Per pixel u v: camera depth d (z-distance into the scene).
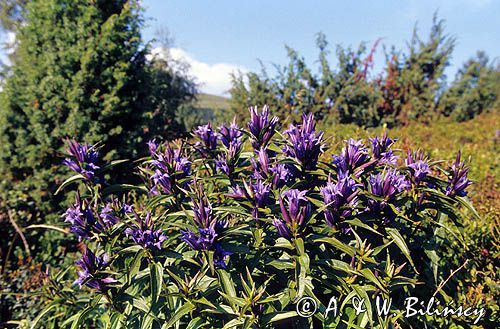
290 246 2.10
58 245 5.56
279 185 2.50
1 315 4.51
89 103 6.35
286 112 11.18
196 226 2.21
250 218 2.34
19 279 4.63
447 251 3.03
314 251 2.29
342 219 2.23
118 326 2.37
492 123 11.59
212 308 2.16
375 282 2.04
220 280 2.09
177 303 2.24
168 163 2.56
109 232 2.55
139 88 6.81
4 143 6.35
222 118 12.86
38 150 6.21
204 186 2.83
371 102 13.05
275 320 2.00
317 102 11.91
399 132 9.34
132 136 6.57
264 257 2.28
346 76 12.36
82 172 2.80
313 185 2.53
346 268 2.14
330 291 2.33
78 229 2.55
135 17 6.95
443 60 14.26
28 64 6.68
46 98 6.28
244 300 2.01
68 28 6.53
